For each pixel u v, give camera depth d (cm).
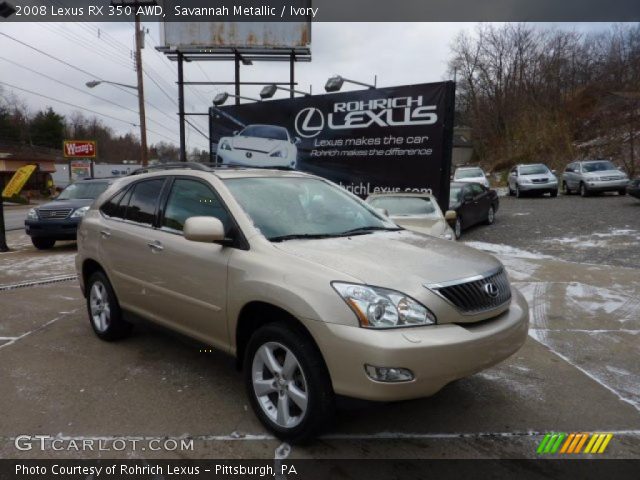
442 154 980
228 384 409
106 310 509
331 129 1142
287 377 315
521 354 472
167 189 440
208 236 341
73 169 5044
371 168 1077
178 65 1745
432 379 279
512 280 763
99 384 408
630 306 622
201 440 325
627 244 1057
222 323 359
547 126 3866
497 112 5022
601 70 4616
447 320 294
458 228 1198
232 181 402
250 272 332
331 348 284
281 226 371
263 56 1805
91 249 513
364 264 310
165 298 414
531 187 2234
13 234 1734
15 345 504
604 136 3356
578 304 634
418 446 318
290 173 455
